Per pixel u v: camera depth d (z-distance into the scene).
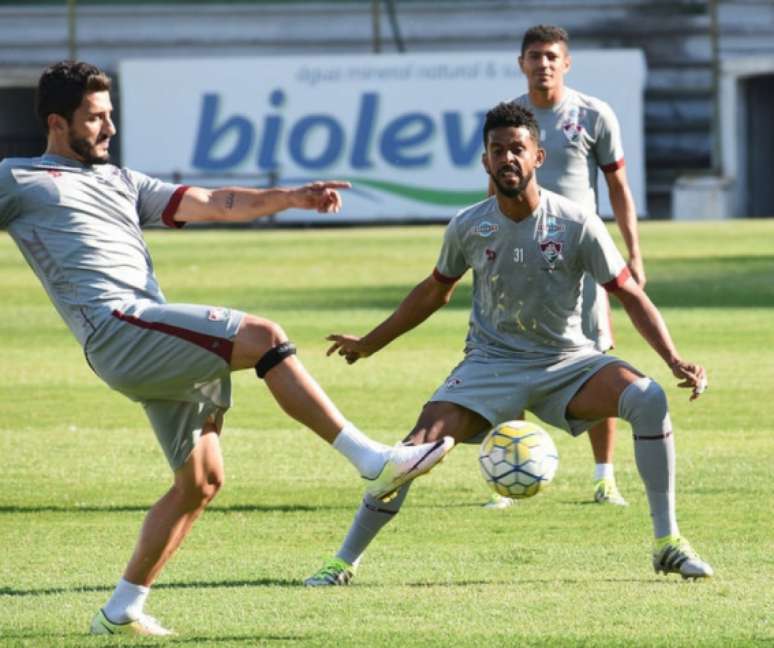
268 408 42.00
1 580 23.86
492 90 116.06
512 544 26.05
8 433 38.50
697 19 126.00
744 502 29.17
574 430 23.69
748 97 125.69
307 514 28.97
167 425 20.25
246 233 111.44
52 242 19.80
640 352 51.31
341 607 21.61
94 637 20.12
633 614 20.91
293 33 131.12
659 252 86.94
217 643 19.69
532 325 23.61
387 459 19.36
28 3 131.25
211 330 19.33
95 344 19.61
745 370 46.72
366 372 48.00
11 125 133.00
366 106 117.19
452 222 23.78
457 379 23.95
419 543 26.20
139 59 122.50
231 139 118.44
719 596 21.92
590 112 30.39
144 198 20.66
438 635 19.92
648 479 22.67
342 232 109.62
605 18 127.50
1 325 62.09
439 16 129.75
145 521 20.50
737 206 122.94
